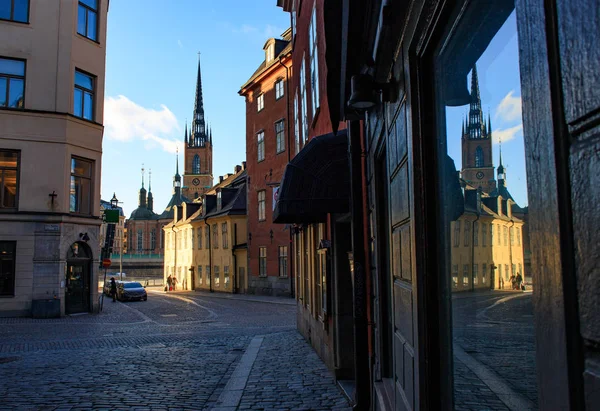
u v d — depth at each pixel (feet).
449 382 6.99
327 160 24.04
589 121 2.77
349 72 14.17
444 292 7.19
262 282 120.06
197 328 57.06
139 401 23.15
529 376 4.08
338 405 21.77
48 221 67.31
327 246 28.25
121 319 68.08
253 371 30.07
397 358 11.11
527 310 4.01
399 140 9.91
